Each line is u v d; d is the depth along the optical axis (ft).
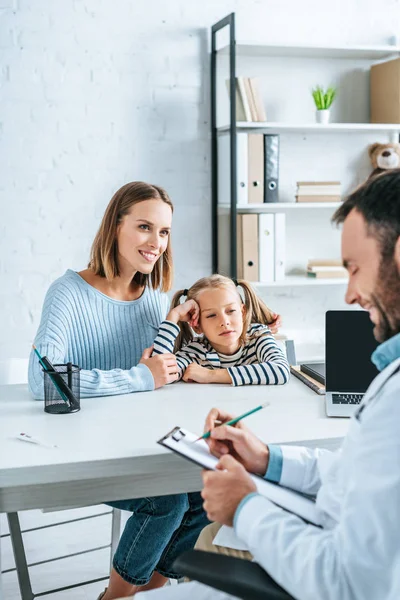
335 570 3.42
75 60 11.60
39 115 11.54
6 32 11.26
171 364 6.69
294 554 3.57
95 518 9.32
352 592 3.39
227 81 11.94
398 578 3.28
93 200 11.93
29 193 11.64
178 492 5.29
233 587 3.61
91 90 11.72
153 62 11.94
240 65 12.44
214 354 7.14
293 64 12.68
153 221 6.82
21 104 11.45
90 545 8.57
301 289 13.14
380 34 12.98
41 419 5.77
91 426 5.59
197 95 12.19
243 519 3.85
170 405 6.14
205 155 12.37
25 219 11.66
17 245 11.68
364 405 3.68
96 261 7.10
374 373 6.21
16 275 11.71
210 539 4.94
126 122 11.93
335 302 13.30
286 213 12.98
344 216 3.75
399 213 3.46
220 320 6.91
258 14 12.34
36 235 11.74
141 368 6.61
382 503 3.31
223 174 12.12
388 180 3.58
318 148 12.98
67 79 11.59
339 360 6.28
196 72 12.14
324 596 3.41
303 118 12.84
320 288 13.21
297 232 13.10
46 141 11.62
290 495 4.50
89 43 11.62
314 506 4.37
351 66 12.93
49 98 11.55
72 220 11.86
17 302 11.76
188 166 12.30
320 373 6.90
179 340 7.36
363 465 3.42
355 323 6.29
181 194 12.34
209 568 3.70
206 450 4.78
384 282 3.55
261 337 7.16
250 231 11.98
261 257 12.06
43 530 8.92
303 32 12.62
